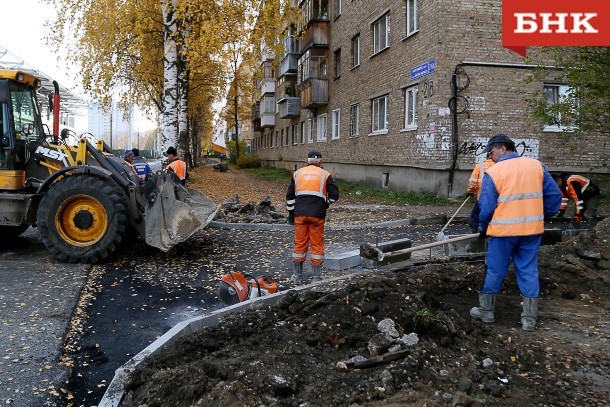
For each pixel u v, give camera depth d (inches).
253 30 660.1
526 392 138.6
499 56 597.3
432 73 602.9
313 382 138.0
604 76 376.5
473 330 173.9
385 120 770.8
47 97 369.4
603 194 602.9
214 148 3065.9
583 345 168.6
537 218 180.5
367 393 131.3
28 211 317.7
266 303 213.0
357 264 304.2
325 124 1111.6
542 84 605.0
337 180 1021.8
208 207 366.6
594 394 137.3
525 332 180.9
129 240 366.6
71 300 231.1
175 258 327.0
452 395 132.6
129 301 235.8
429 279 231.9
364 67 849.5
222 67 732.7
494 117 598.5
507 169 183.6
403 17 685.9
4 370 159.3
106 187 306.2
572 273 238.4
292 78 1473.9
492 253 187.0
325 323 169.5
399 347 151.9
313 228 265.3
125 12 653.3
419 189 657.6
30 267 291.3
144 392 136.3
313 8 1096.8
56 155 339.3
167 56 614.9
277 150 1726.1
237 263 314.8
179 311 222.5
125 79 899.4
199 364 139.2
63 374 158.9
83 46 704.4
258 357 147.9
